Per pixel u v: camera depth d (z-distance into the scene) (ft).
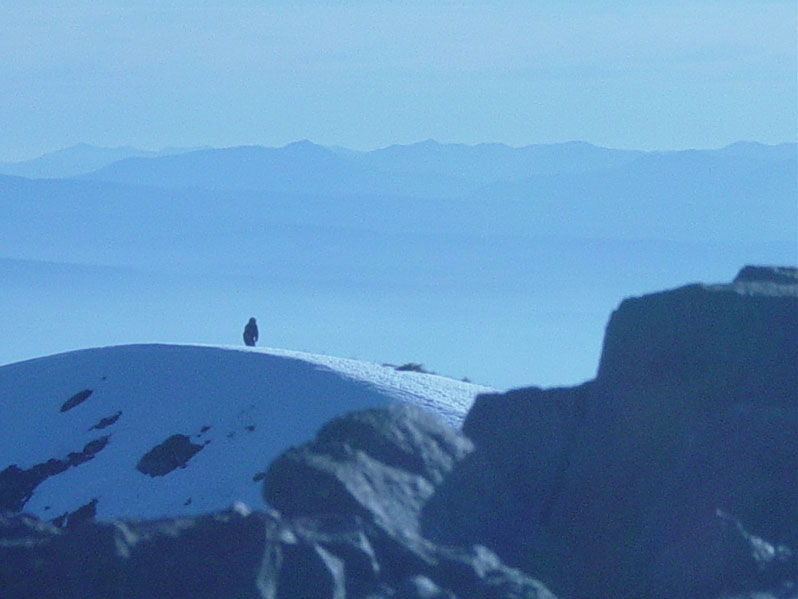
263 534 113.50
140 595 111.65
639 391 155.22
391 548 122.62
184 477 479.41
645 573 139.23
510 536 141.38
